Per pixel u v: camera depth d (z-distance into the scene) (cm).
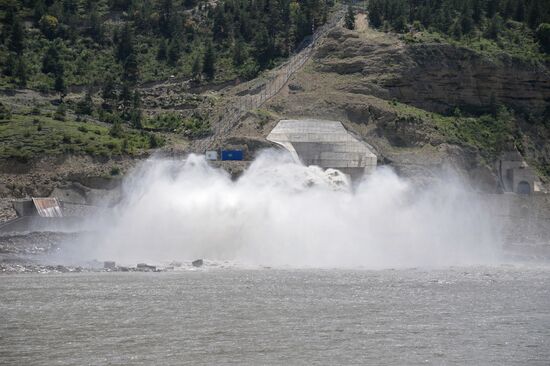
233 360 16175
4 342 17488
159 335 18138
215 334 18262
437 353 16850
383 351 16950
